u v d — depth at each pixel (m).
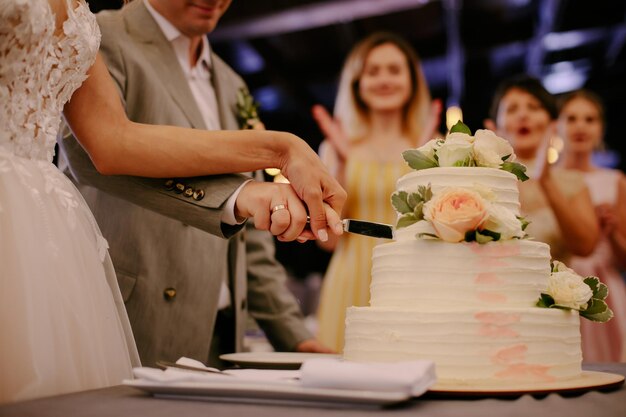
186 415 0.80
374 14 6.81
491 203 1.27
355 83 3.80
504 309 1.19
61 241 1.23
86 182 1.54
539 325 1.19
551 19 7.00
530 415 0.85
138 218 1.92
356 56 3.83
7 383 1.05
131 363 1.41
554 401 0.96
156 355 1.88
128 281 1.88
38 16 1.16
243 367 1.53
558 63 8.30
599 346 3.96
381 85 3.71
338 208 1.35
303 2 6.64
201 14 2.12
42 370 1.08
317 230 1.32
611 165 8.90
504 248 1.25
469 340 1.18
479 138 1.40
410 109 3.77
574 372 1.25
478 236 1.23
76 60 1.28
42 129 1.28
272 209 1.32
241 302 2.14
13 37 1.16
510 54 8.13
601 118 4.29
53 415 0.79
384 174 3.58
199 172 1.38
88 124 1.34
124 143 1.34
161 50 2.06
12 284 1.10
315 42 7.89
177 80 2.05
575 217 3.75
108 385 1.25
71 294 1.20
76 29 1.26
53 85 1.27
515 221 1.24
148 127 1.38
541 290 1.29
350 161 3.68
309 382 0.89
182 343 1.92
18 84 1.20
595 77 8.52
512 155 1.43
